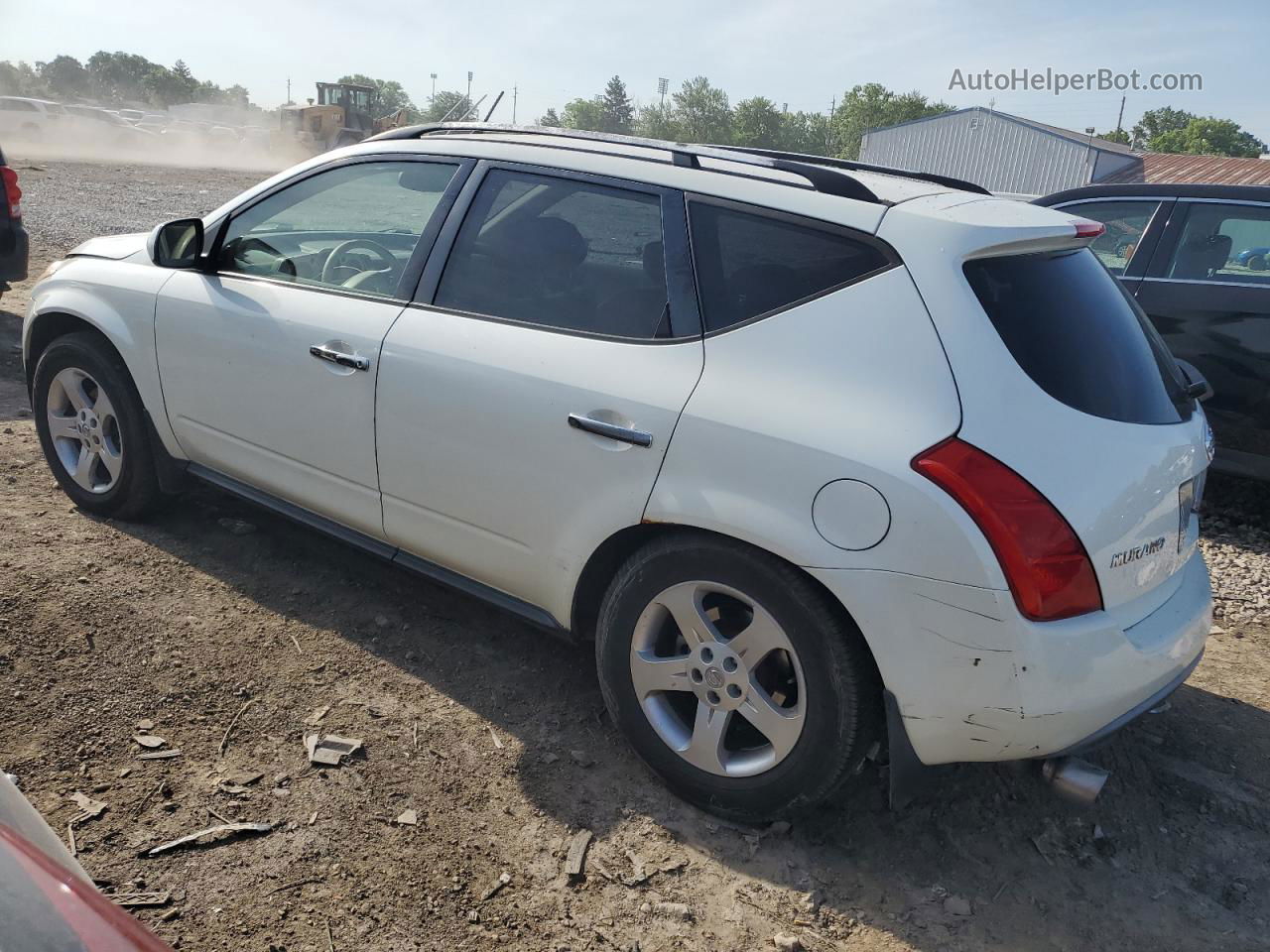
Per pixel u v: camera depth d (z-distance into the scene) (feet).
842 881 8.45
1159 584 8.65
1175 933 8.28
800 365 8.27
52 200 53.42
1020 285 8.27
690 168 9.50
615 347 9.18
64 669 10.03
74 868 4.85
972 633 7.47
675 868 8.37
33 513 13.55
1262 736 11.45
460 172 10.78
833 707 8.01
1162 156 164.14
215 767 8.94
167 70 470.39
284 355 11.23
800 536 7.88
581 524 9.20
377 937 7.31
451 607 12.37
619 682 9.27
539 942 7.46
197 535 13.46
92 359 13.01
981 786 9.92
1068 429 7.78
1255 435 17.93
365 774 9.08
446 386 9.92
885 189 9.13
